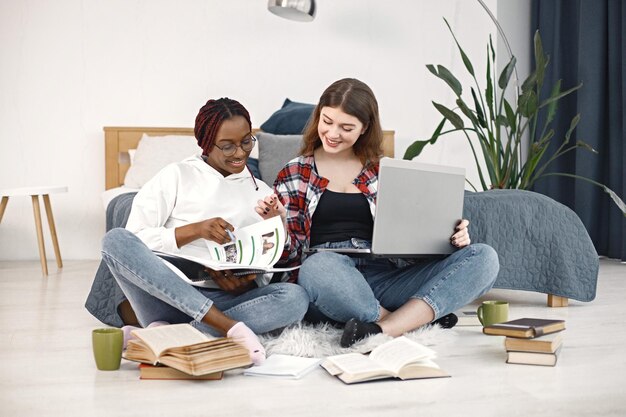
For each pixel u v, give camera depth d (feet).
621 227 15.55
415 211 7.54
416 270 7.98
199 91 15.88
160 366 6.29
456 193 7.91
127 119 15.66
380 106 16.62
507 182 14.24
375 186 7.87
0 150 15.35
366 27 16.48
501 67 17.51
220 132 7.43
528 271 9.99
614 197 12.84
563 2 16.75
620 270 14.03
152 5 15.65
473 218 9.89
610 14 15.53
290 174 7.94
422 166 7.53
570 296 9.87
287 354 6.97
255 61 16.06
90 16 15.47
